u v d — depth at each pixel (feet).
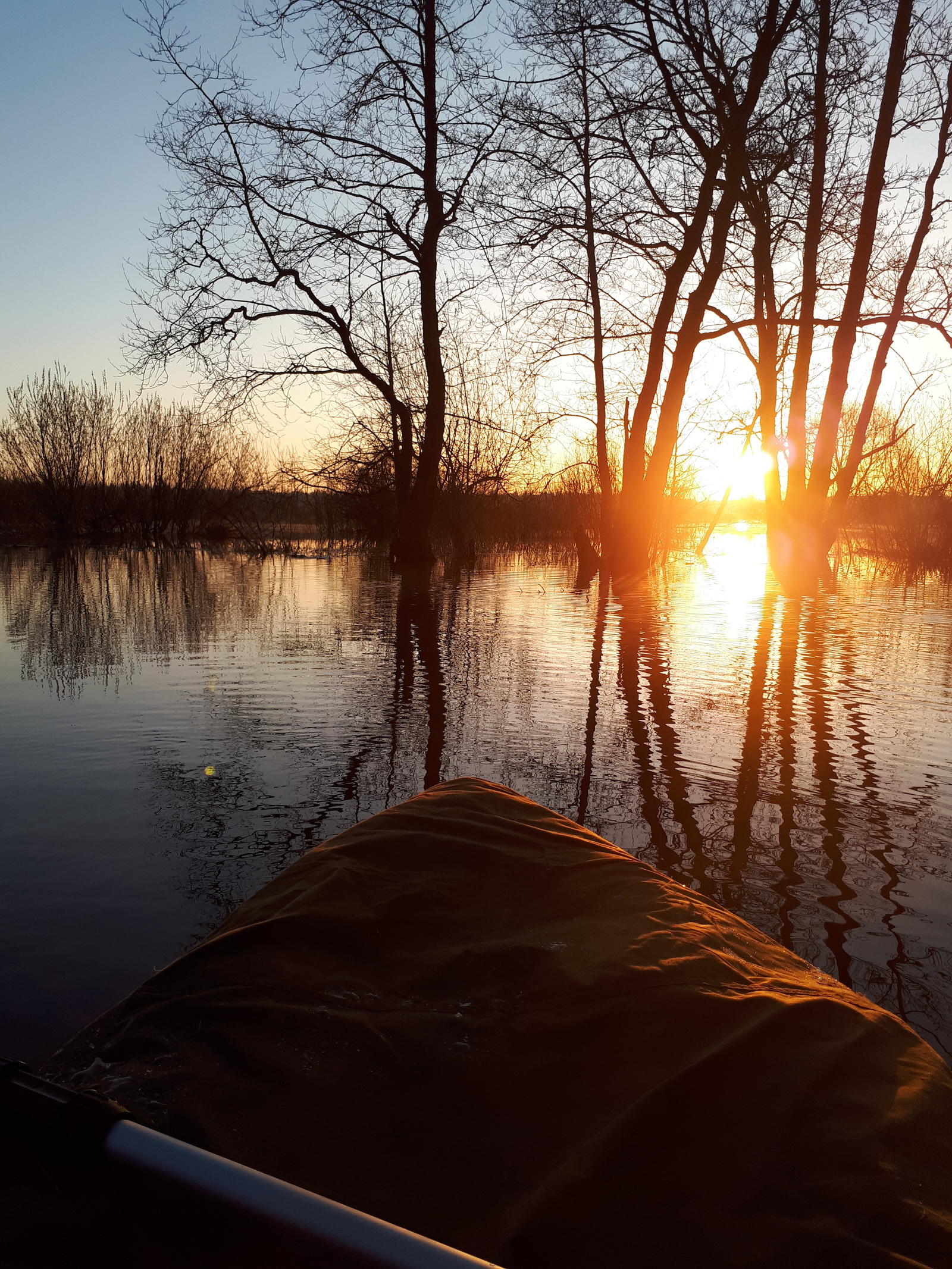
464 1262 3.02
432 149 52.90
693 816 11.97
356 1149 4.69
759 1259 3.96
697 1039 5.41
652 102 46.75
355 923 6.68
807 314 52.75
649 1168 4.50
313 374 56.90
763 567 59.52
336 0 48.47
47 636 28.40
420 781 13.43
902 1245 3.96
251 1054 5.28
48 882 9.71
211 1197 3.39
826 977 6.55
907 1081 5.10
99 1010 7.17
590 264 55.16
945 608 36.45
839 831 11.40
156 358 53.52
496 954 6.41
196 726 16.69
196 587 45.34
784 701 19.15
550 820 8.98
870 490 62.44
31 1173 4.18
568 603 38.27
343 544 80.69
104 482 89.25
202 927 8.65
